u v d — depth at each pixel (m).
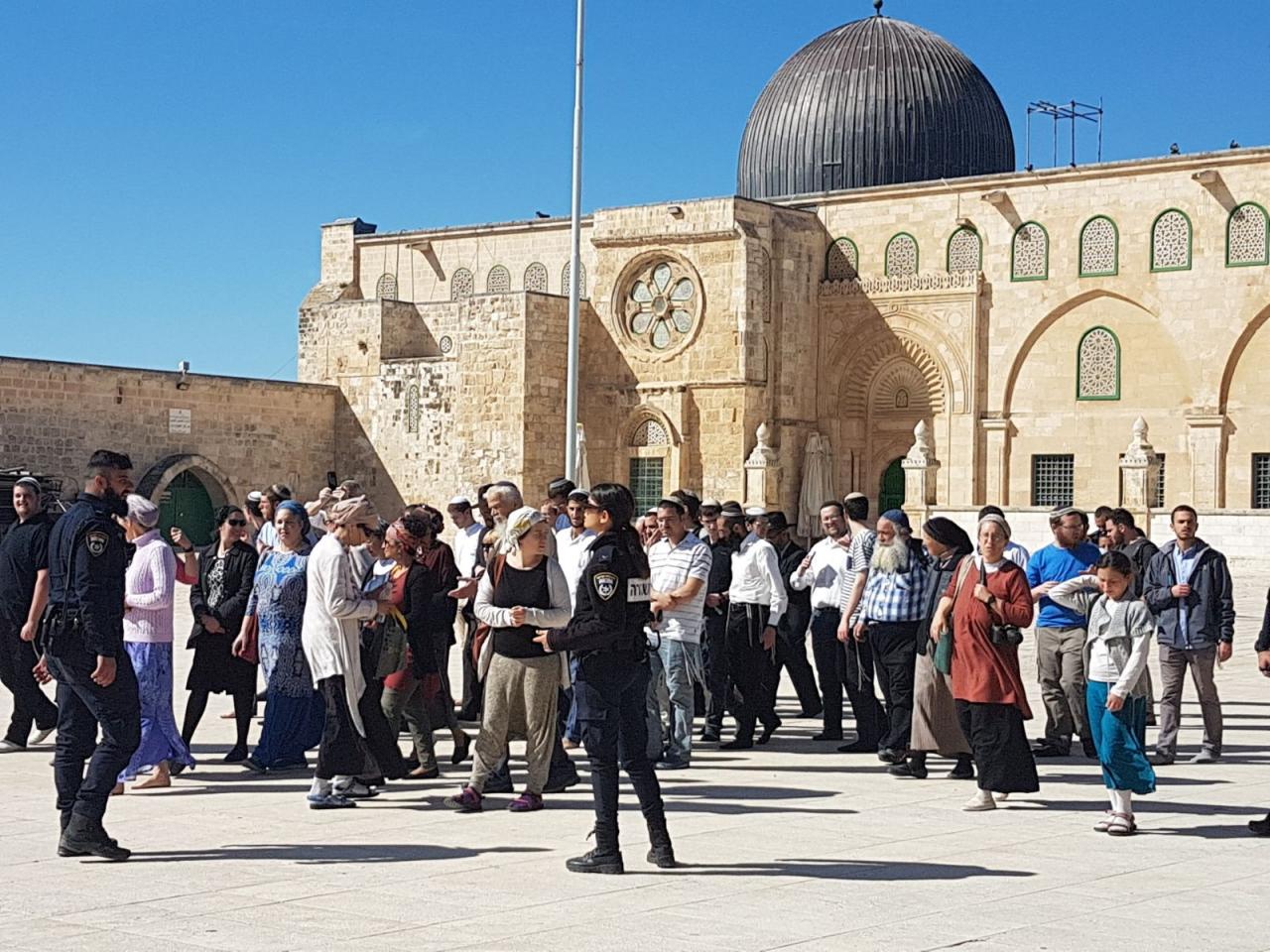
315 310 64.06
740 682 19.89
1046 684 19.22
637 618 12.61
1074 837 14.05
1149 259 53.41
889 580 18.27
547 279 65.50
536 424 58.38
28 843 13.62
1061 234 54.97
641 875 12.34
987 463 56.31
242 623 18.27
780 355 57.81
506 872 12.45
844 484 58.75
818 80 62.34
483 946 10.14
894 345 57.78
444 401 60.25
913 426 57.94
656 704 18.16
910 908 11.20
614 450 59.09
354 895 11.59
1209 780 17.38
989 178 56.19
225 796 16.09
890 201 58.06
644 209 58.62
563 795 16.22
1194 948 10.21
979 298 56.28
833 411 58.94
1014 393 56.06
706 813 15.20
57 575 13.02
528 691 15.04
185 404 57.31
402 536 17.30
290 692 17.67
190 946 10.13
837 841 13.77
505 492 16.81
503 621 14.98
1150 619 14.25
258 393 60.00
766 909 11.16
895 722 18.30
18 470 49.88
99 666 12.78
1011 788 15.28
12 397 51.97
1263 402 51.75
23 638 15.50
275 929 10.58
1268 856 13.27
